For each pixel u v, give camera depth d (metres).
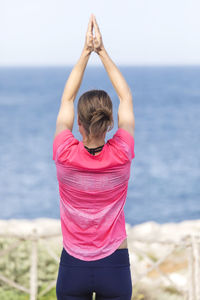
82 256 3.51
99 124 3.33
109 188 3.46
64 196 3.55
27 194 39.00
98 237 3.50
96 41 3.74
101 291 3.54
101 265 3.49
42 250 9.72
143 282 10.09
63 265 3.58
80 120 3.44
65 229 3.59
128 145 3.51
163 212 34.25
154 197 38.06
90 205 3.49
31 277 7.59
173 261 11.30
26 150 61.97
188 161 53.44
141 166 51.03
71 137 3.54
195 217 33.12
